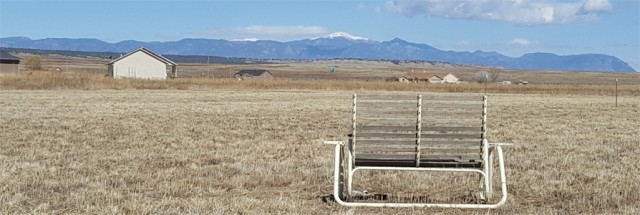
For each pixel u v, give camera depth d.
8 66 74.88
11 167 12.23
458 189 10.65
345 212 8.63
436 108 9.02
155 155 14.45
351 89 67.94
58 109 30.09
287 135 19.70
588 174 11.89
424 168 8.96
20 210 8.57
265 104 37.69
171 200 9.24
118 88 57.88
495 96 58.22
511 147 16.52
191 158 14.00
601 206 9.21
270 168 12.50
